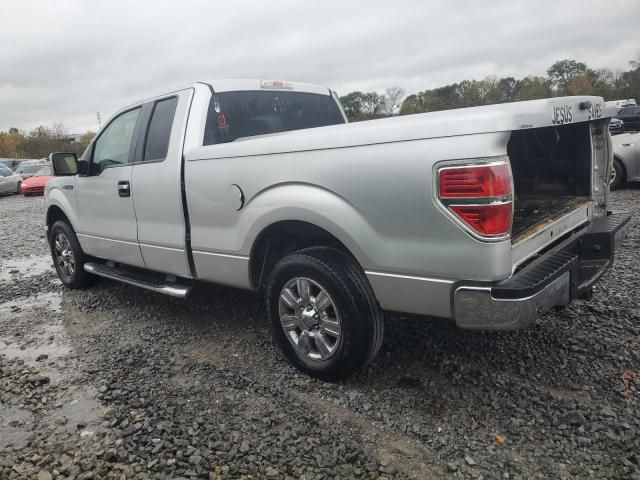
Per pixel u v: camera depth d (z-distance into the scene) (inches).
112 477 99.7
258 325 172.7
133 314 192.2
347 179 114.2
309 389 128.9
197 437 110.7
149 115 171.8
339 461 101.7
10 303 218.7
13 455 108.7
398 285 112.3
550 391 121.0
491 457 100.7
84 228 206.5
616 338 143.3
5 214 593.6
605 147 148.0
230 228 143.0
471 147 97.3
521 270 109.0
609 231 136.6
